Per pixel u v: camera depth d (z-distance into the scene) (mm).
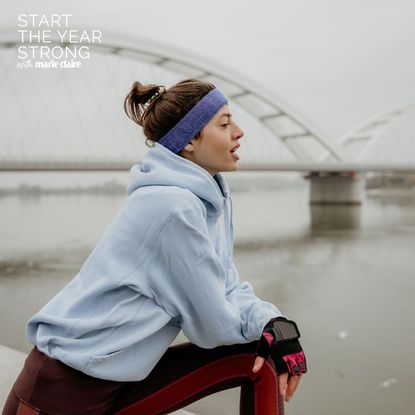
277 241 31344
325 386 7789
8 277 19141
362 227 39375
